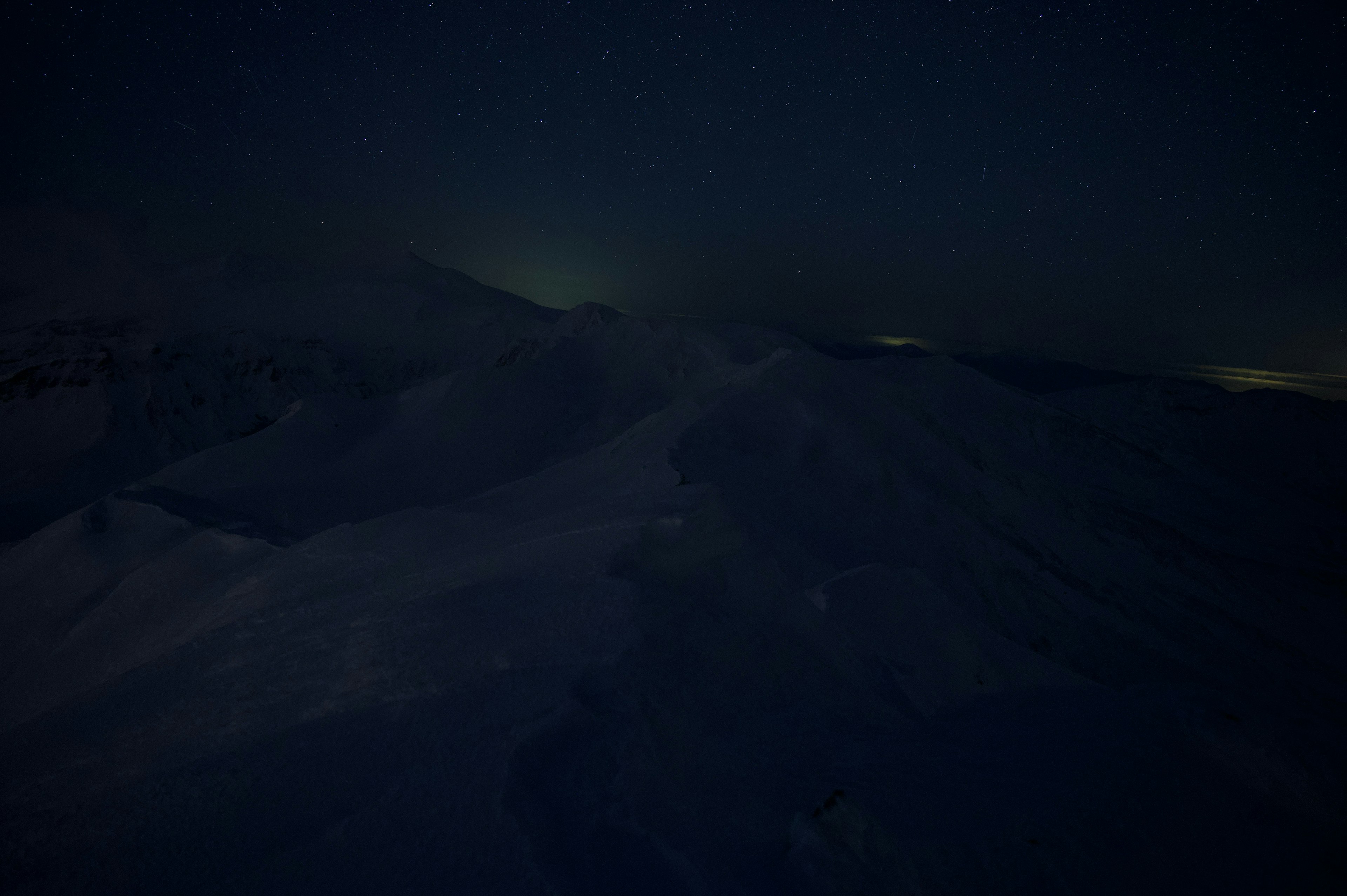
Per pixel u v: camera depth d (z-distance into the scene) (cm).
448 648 840
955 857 595
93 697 1023
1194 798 860
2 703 2042
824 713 930
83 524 2983
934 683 1216
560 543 1152
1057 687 1298
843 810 566
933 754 876
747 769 705
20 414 16212
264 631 1116
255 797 612
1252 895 738
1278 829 881
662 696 734
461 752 608
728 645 922
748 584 1173
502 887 436
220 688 904
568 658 771
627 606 868
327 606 1164
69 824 629
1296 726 1191
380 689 777
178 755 744
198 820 596
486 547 1415
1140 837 735
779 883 514
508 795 527
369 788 593
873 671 1172
